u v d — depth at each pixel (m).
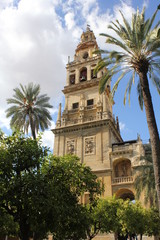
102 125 49.41
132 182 41.00
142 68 22.28
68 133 52.00
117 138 54.09
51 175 18.75
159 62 23.17
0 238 34.66
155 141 18.84
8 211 16.83
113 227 29.44
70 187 20.77
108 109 56.16
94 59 61.34
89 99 55.56
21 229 17.08
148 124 19.80
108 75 25.72
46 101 41.78
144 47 23.11
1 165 17.06
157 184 17.50
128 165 44.50
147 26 23.47
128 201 32.94
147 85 21.45
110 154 45.47
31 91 41.78
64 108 56.78
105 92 56.53
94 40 70.06
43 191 15.92
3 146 18.86
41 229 16.73
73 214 17.88
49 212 16.02
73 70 63.44
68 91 59.41
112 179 43.12
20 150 18.84
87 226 19.61
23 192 16.14
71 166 20.33
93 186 21.38
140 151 43.09
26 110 41.06
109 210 30.33
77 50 68.38
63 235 18.94
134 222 29.75
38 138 21.09
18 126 39.12
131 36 23.17
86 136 49.78
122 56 23.28
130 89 26.44
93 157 46.72
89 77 59.03
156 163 18.09
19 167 18.33
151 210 33.72
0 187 16.02
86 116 53.31
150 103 20.55
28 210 16.19
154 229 32.94
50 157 20.06
